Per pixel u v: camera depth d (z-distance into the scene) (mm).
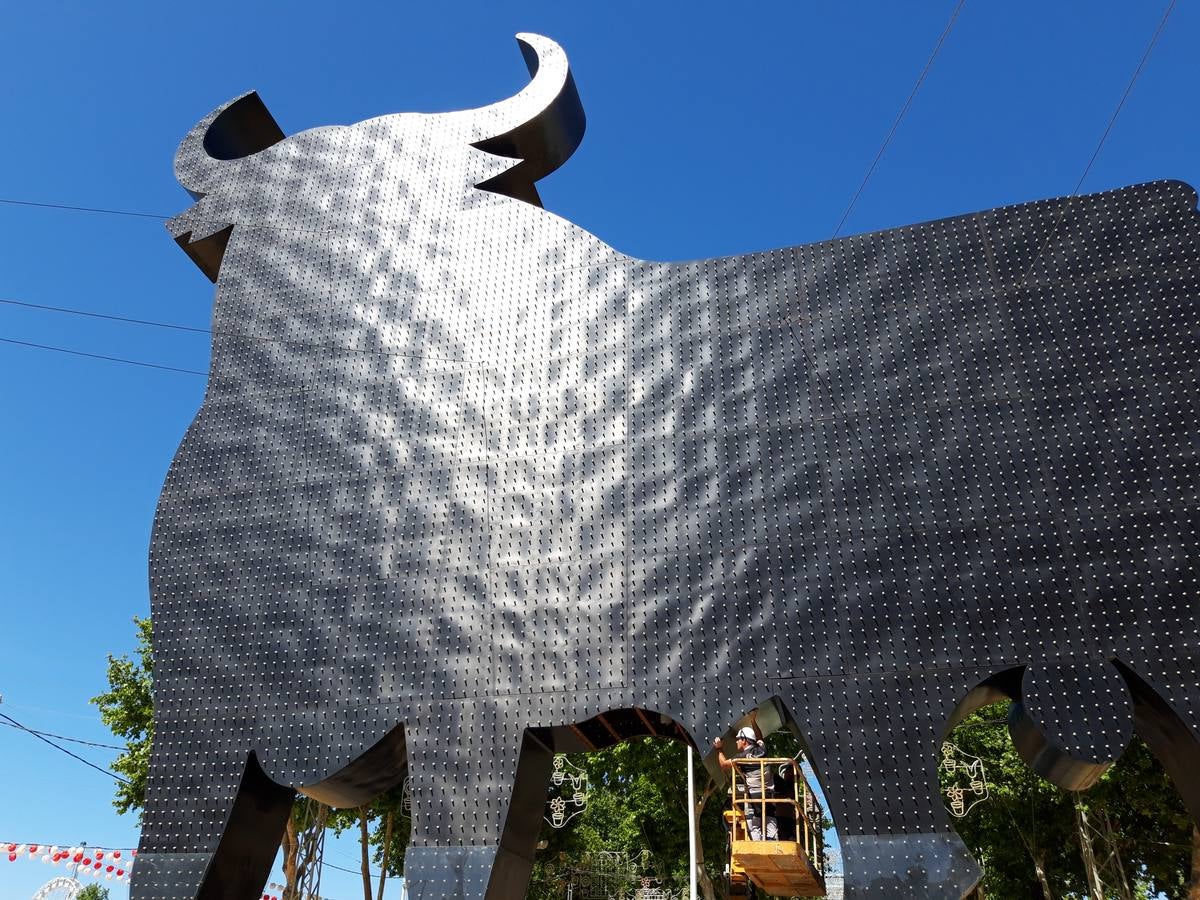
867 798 6461
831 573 7242
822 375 7996
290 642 8148
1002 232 8109
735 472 7816
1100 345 7461
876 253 8359
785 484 7652
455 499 8391
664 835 27422
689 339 8484
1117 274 7656
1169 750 6789
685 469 7945
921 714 6633
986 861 24656
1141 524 6797
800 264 8516
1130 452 7047
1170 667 6340
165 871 7484
